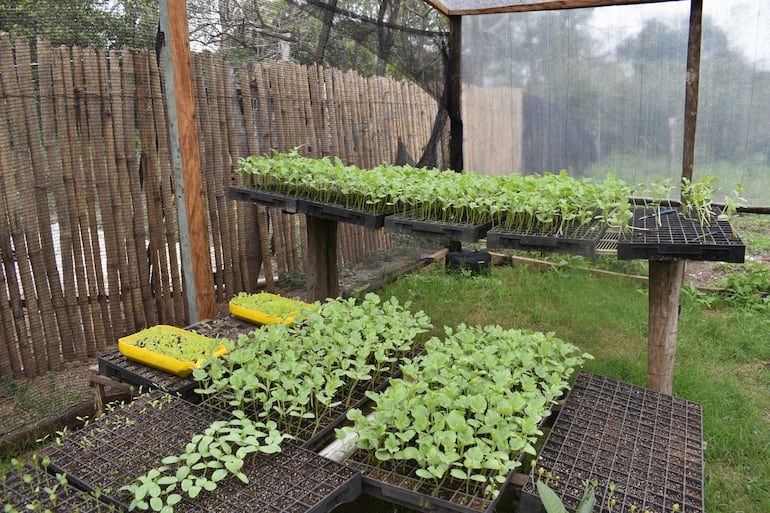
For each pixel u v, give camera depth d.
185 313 4.63
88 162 3.90
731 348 4.56
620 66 6.16
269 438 2.46
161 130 4.27
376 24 5.87
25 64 3.58
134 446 2.60
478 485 2.39
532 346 3.58
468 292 5.75
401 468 2.55
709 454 3.27
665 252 3.08
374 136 6.22
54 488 2.16
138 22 4.08
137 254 4.24
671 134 6.05
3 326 3.62
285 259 5.46
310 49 5.34
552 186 3.60
